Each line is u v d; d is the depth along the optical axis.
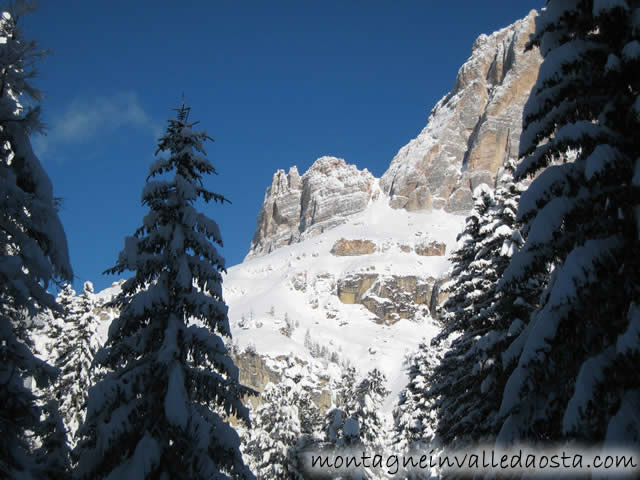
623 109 9.21
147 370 12.73
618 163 8.55
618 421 7.39
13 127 10.45
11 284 9.86
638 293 8.23
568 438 8.41
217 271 14.07
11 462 9.91
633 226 8.55
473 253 21.48
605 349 8.24
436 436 20.61
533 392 9.49
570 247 9.32
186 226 14.01
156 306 12.98
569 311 8.57
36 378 11.12
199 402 13.94
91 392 12.10
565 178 9.35
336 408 38.62
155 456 11.58
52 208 10.85
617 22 9.27
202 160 14.47
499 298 17.86
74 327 27.34
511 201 19.69
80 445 13.16
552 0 10.20
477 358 16.86
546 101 9.84
